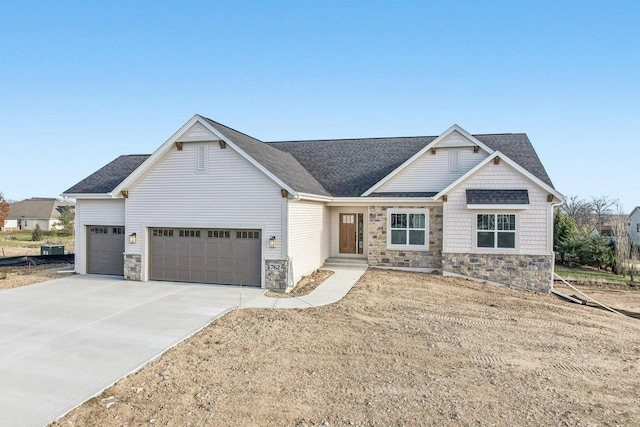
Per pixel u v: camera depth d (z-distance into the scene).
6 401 5.85
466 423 5.33
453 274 16.27
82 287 14.09
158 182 14.92
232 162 14.15
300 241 15.00
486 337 9.16
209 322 9.86
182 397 5.99
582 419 5.51
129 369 7.03
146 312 10.75
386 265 17.77
